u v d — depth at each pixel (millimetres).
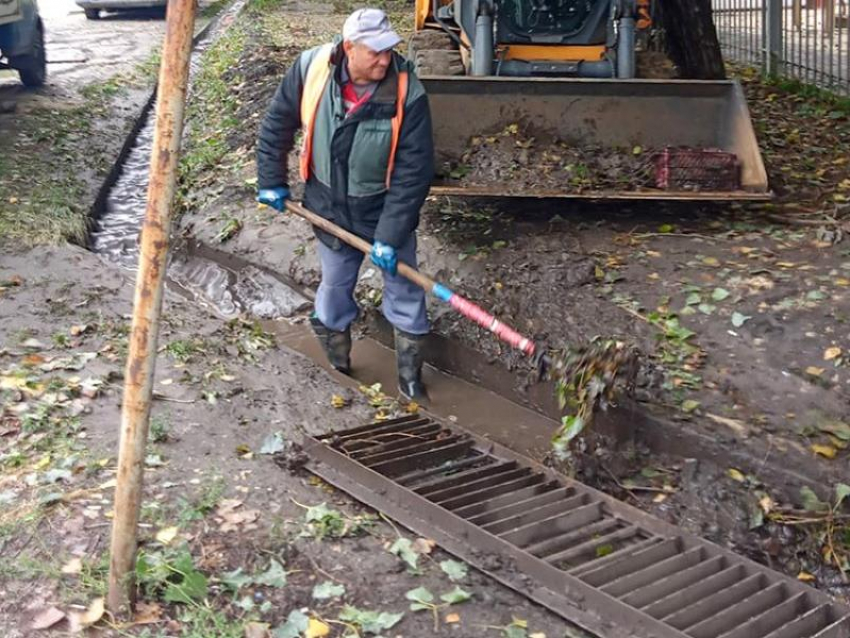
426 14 8812
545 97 7168
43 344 6191
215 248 8500
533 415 6121
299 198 8664
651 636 3656
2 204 8773
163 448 5008
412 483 4883
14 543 4160
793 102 11094
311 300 7547
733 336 5895
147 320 3492
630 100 7199
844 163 8781
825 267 6547
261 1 21641
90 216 9172
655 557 4281
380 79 5570
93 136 11539
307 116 5746
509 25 7648
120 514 3643
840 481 4926
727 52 13891
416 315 6203
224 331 6746
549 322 6320
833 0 11352
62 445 4984
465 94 7137
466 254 7109
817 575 4645
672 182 6938
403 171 5676
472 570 4129
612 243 7121
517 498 4746
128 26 20969
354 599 3891
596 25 7676
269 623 3734
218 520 4383
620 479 5246
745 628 3738
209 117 12047
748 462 5141
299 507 4570
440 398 6344
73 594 3830
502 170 7004
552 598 3910
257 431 5352
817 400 5355
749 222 7441
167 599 3768
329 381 6191
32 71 13492
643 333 6020
